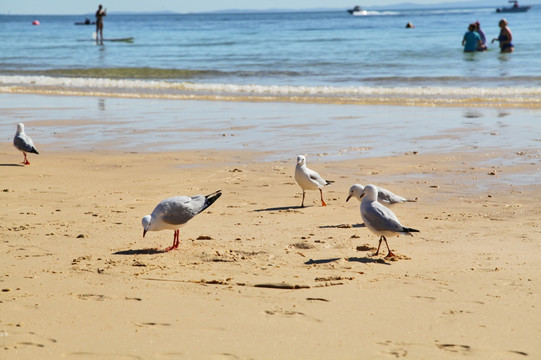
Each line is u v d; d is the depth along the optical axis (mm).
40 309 6234
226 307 6312
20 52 54406
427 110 22703
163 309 6250
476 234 9203
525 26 90312
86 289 6859
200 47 58469
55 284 7031
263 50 53000
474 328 5773
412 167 13969
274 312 6172
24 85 31703
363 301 6488
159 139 17656
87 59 46688
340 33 85312
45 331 5668
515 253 8227
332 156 15266
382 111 22625
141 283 7078
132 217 10203
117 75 36000
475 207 10773
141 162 14742
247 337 5555
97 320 5941
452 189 12055
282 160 14875
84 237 9062
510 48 42969
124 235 9211
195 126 19781
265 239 9055
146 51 54062
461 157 14875
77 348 5309
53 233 9250
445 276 7324
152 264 7812
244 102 25578
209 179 13055
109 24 169125
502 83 29328
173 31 106438
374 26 114188
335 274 7398
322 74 34969
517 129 18406
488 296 6625
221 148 16312
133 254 8273
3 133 18828
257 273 7461
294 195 11836
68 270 7555
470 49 44062
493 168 13719
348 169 13898
